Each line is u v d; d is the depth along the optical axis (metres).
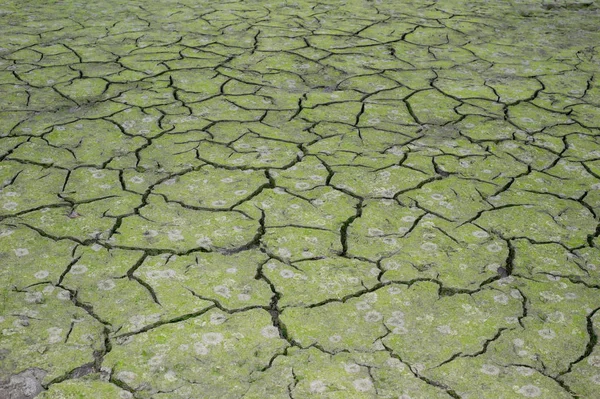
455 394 1.65
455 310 1.93
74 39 4.18
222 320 1.88
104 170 2.65
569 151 2.88
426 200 2.49
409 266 2.12
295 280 2.05
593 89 3.57
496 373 1.71
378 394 1.65
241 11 4.86
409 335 1.84
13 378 1.67
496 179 2.65
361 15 4.82
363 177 2.63
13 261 2.10
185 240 2.22
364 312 1.92
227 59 3.86
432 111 3.24
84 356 1.74
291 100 3.33
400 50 4.08
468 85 3.57
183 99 3.31
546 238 2.28
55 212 2.37
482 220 2.37
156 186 2.54
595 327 1.88
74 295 1.96
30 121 3.05
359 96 3.39
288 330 1.85
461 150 2.87
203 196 2.48
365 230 2.30
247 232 2.27
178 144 2.87
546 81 3.66
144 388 1.65
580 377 1.70
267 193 2.51
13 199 2.44
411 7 5.08
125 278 2.04
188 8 4.92
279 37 4.27
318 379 1.69
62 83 3.49
